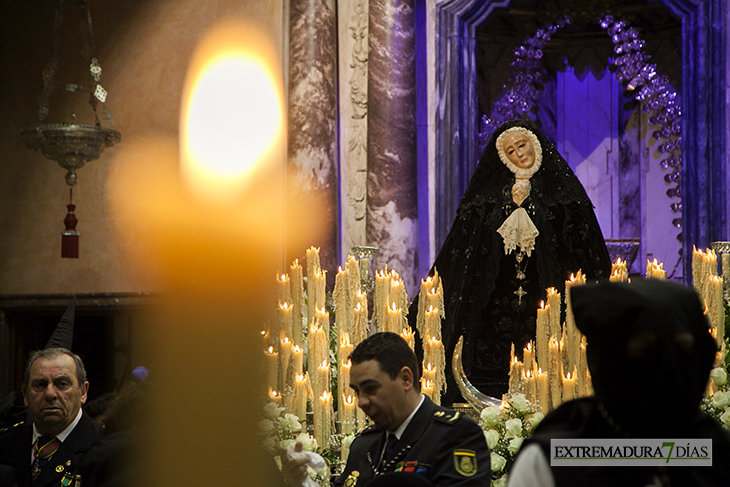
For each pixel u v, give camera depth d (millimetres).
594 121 10906
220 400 448
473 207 5477
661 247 10500
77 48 10383
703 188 8852
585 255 5250
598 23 10547
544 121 10938
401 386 2658
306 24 9391
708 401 3570
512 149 5340
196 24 9695
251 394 454
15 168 10508
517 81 10500
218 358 453
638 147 10719
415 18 9562
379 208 9266
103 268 10031
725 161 8766
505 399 3768
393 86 9352
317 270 4086
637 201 10680
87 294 10000
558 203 5254
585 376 3652
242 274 456
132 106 9953
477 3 9539
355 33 9578
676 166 10109
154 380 452
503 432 3566
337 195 9406
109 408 1440
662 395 954
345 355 3523
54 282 10164
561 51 11008
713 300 4113
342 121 9578
